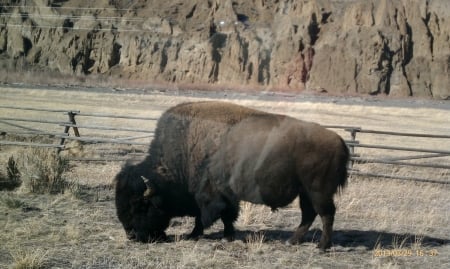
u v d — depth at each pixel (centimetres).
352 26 3900
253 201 1252
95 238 1269
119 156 2505
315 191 1209
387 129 3572
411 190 1975
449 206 1762
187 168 1280
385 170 2416
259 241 1262
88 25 6084
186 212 1320
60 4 7612
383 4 4981
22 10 8406
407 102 4628
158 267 1065
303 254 1190
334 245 1275
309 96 2967
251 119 1260
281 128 1227
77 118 3594
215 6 3606
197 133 1272
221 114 1273
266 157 1221
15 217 1426
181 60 3591
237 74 2966
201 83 3181
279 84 2891
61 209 1535
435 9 5544
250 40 3030
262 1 3259
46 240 1229
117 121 3531
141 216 1256
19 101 4266
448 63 5425
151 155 1298
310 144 1202
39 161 1834
